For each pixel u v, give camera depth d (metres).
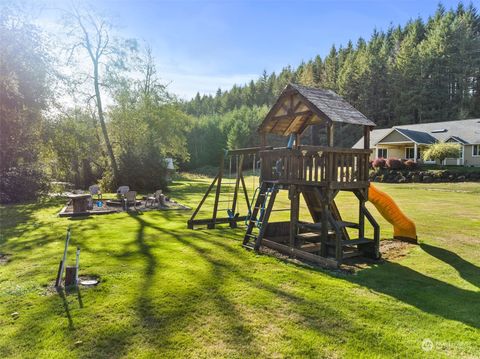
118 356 3.30
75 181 26.03
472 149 31.09
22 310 4.23
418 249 7.72
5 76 15.23
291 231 7.29
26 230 9.27
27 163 17.27
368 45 64.38
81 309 4.27
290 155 7.34
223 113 74.88
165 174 23.97
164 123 31.30
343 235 8.06
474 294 5.04
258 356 3.32
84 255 6.74
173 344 3.51
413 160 32.50
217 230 9.73
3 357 3.26
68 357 3.27
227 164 53.00
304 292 4.93
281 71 79.56
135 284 5.13
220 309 4.32
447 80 49.84
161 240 8.17
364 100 52.09
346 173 6.94
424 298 4.83
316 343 3.56
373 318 4.15
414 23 63.41
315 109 6.87
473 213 12.91
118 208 14.01
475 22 55.34
